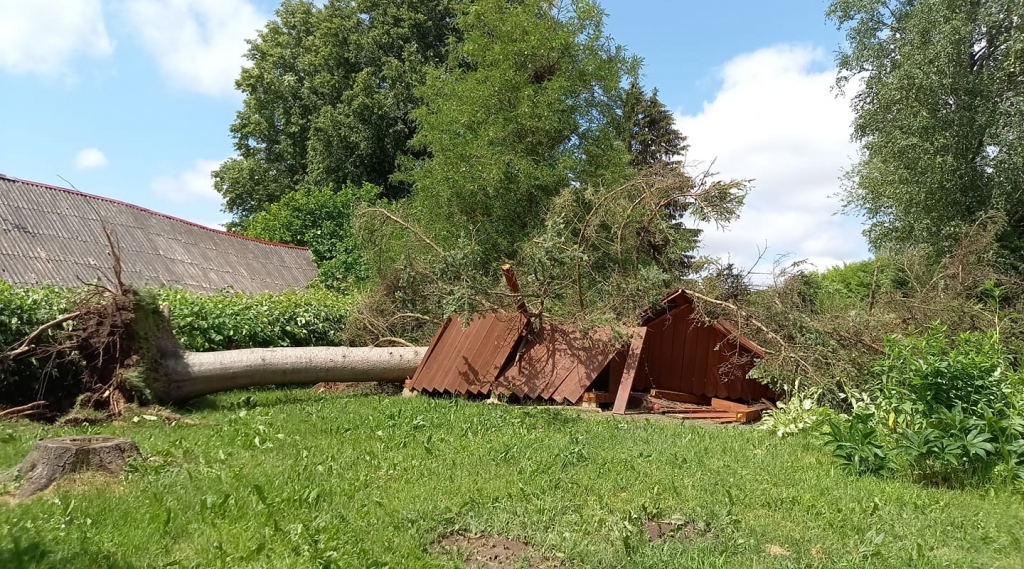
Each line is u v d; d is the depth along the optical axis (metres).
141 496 4.41
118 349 8.20
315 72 29.86
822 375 8.60
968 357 5.99
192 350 10.62
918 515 4.56
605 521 4.30
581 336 9.91
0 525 3.76
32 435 6.57
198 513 4.17
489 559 3.77
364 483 5.00
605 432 7.39
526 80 17.73
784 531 4.19
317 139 27.86
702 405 10.24
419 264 11.77
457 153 17.19
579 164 17.50
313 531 3.92
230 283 17.00
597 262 11.08
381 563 3.53
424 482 5.07
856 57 19.61
